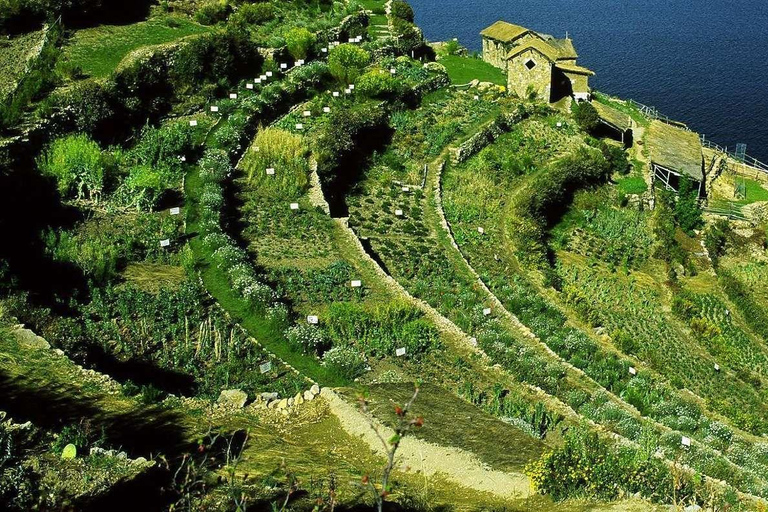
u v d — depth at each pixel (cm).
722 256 6544
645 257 6078
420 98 6925
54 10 6025
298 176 5084
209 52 6041
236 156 5247
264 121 5803
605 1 15838
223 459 2353
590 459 2662
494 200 5909
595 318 4984
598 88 10694
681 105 10188
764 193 7612
